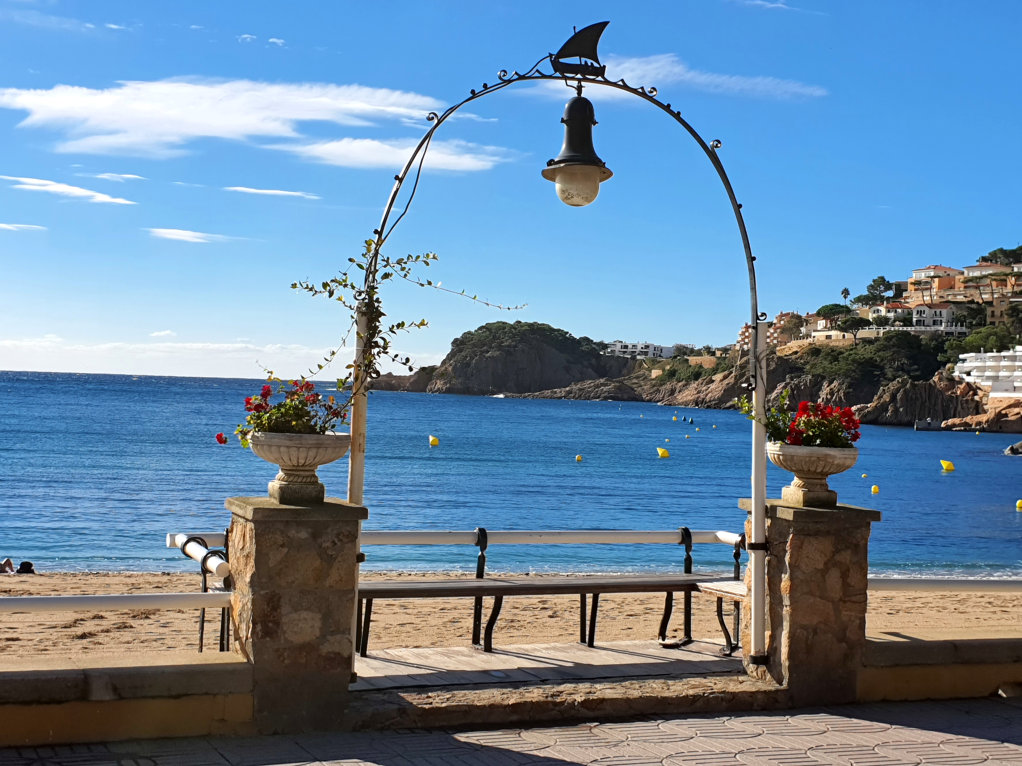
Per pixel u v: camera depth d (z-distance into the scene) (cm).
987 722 519
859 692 550
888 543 2472
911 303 19988
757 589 552
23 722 419
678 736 475
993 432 11962
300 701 458
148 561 1738
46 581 1306
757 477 555
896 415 13988
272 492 484
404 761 422
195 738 441
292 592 457
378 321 498
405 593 577
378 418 10150
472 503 3033
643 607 1167
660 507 3128
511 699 490
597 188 539
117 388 14812
